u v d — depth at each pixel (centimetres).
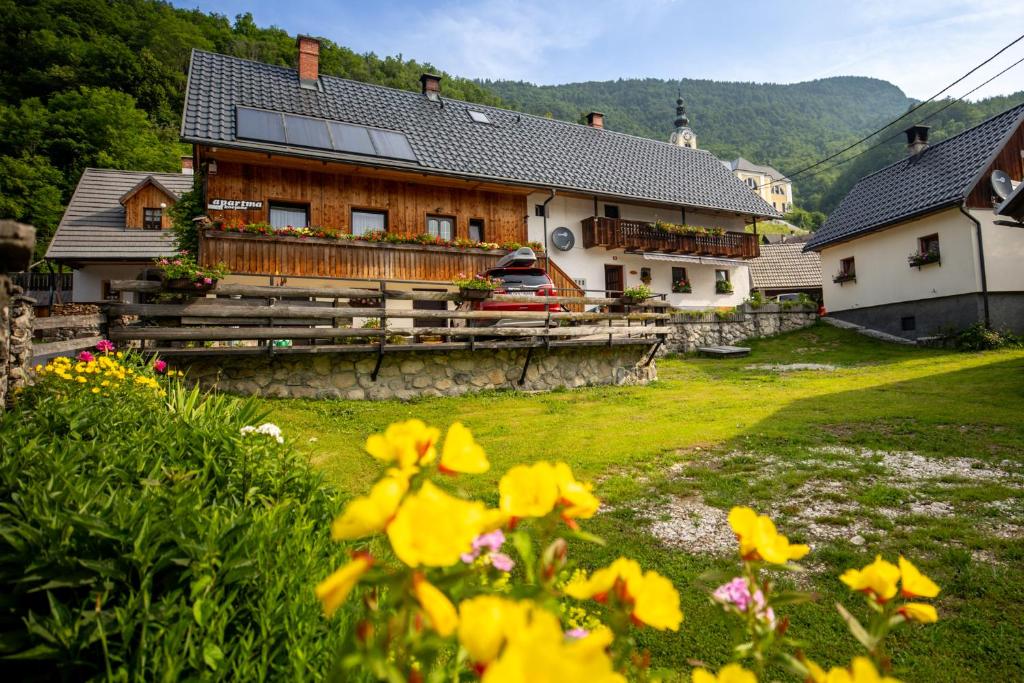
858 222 2088
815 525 430
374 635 78
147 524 177
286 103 1516
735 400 1018
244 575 176
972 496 468
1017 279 1680
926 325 1809
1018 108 1800
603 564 371
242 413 401
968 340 1599
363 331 920
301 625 169
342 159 1304
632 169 2109
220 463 291
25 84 4219
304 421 774
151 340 820
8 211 3022
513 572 328
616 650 86
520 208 1698
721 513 464
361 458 617
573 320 1200
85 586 171
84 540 174
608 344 1199
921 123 2133
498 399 1033
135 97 4666
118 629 152
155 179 2008
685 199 2044
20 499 202
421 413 890
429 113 1830
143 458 265
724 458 628
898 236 1920
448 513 67
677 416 883
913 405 859
